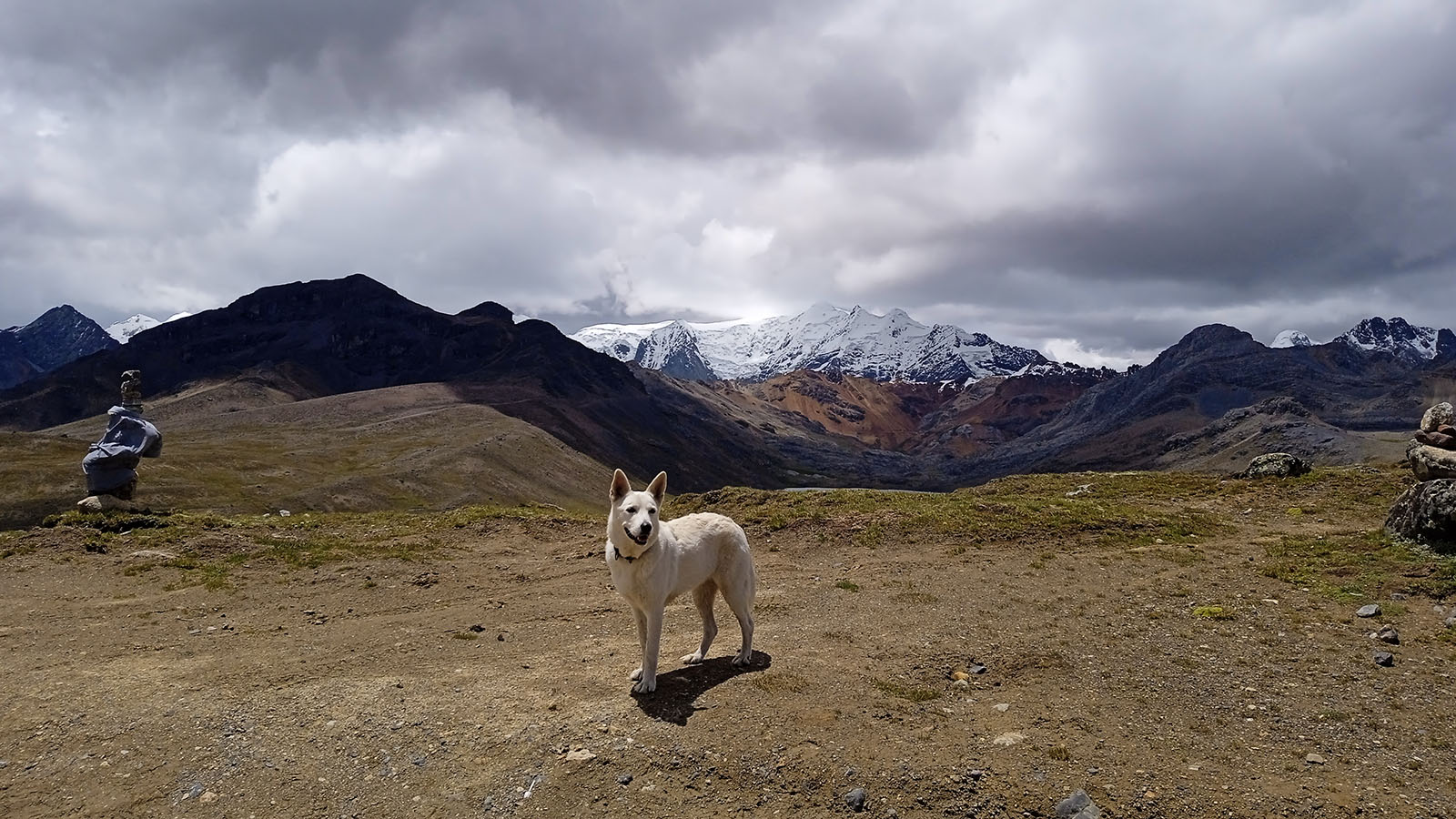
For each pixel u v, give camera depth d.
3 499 101.50
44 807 6.79
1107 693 8.57
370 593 15.30
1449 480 14.21
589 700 8.60
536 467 171.88
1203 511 21.02
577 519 24.09
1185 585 13.12
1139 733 7.58
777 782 6.85
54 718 8.36
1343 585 12.43
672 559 8.97
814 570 16.41
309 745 7.73
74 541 18.72
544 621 12.78
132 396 23.03
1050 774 6.82
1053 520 18.91
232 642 11.58
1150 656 9.64
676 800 6.70
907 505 21.70
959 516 19.62
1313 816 6.12
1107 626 10.97
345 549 19.36
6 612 13.67
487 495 141.62
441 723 8.05
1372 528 17.05
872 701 8.39
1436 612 10.87
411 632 12.06
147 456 22.88
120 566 17.17
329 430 192.62
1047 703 8.32
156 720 8.29
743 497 24.69
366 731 7.97
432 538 21.27
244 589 15.59
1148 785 6.60
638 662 10.09
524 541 21.27
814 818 6.43
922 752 7.21
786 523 20.31
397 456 159.12
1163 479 27.38
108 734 7.98
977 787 6.64
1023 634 10.70
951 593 13.43
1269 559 14.79
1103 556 15.87
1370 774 6.70
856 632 11.24
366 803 6.85
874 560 16.97
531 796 6.81
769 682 8.85
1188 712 8.03
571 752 7.39
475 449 162.75
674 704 8.35
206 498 109.38
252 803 6.87
